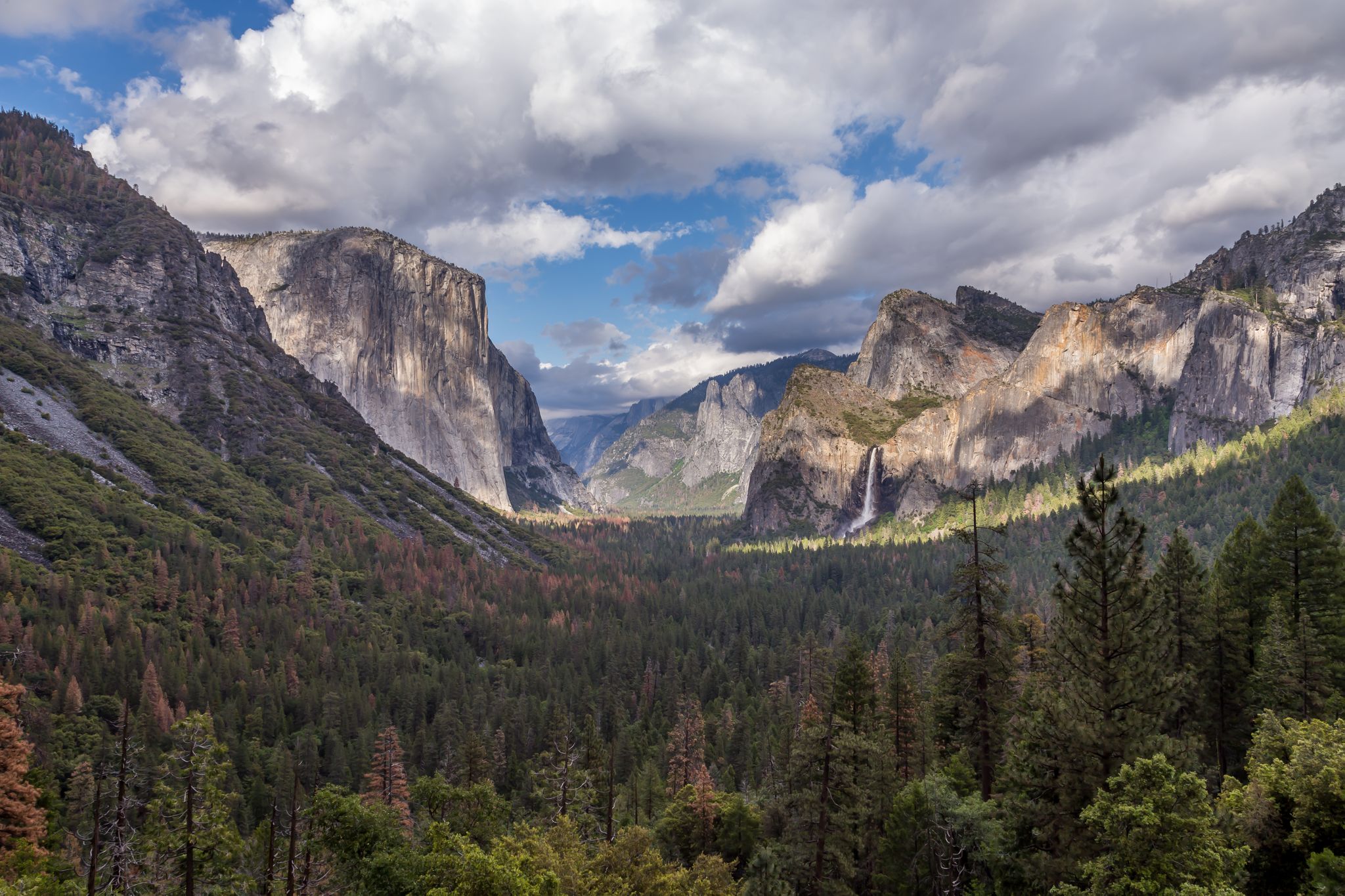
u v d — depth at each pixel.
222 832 45.41
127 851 40.66
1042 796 34.69
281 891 45.25
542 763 101.81
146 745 89.69
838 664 60.97
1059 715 33.78
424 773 108.75
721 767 107.38
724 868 53.50
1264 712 40.97
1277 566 55.19
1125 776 27.42
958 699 47.62
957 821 39.34
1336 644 50.22
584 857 50.94
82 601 123.06
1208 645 50.28
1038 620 74.12
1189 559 51.97
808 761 45.84
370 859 47.22
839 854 44.09
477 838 57.59
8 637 104.69
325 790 51.38
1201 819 26.05
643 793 85.50
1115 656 34.97
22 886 36.00
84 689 101.38
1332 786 29.42
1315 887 27.98
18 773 44.47
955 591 45.28
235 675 122.56
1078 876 30.84
